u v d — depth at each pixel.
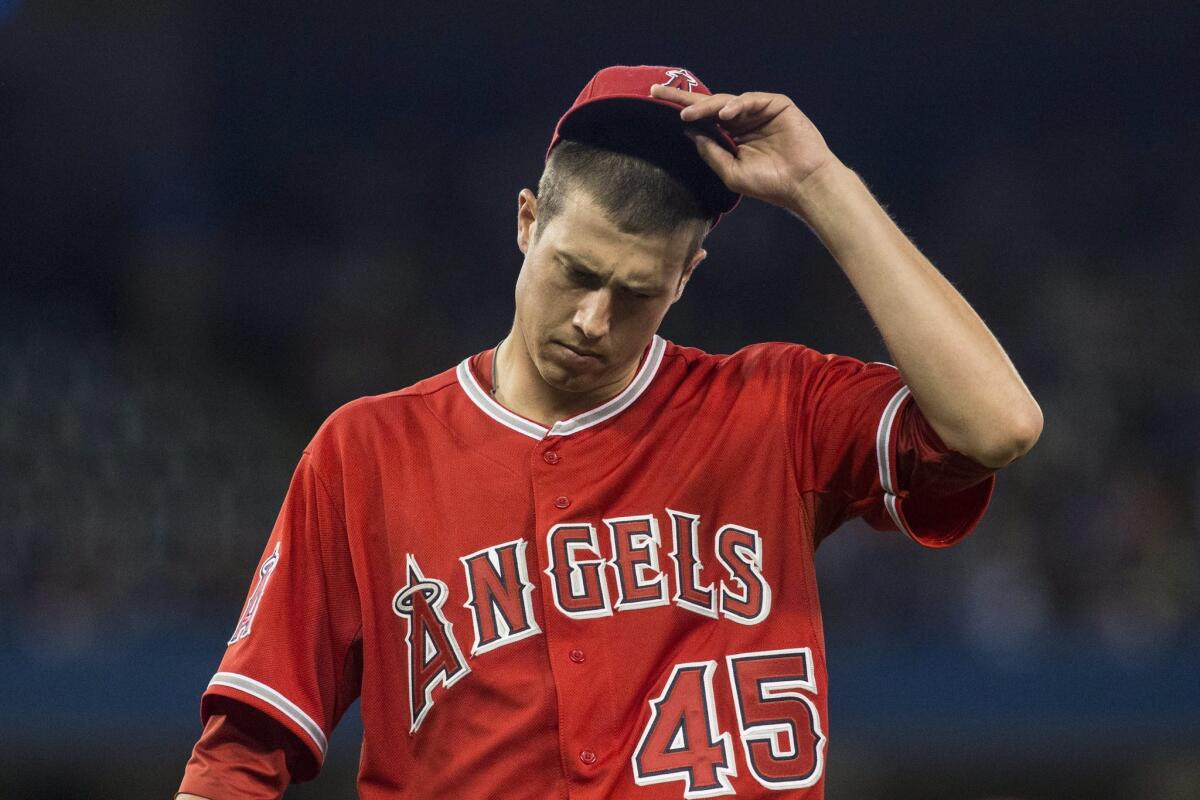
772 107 7.35
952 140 53.78
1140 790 28.36
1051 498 42.97
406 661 7.64
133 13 47.16
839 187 7.27
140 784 25.30
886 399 7.59
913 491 7.55
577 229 7.17
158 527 38.56
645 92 7.38
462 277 50.78
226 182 50.81
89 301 47.03
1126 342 49.69
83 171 47.81
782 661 7.52
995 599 38.97
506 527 7.66
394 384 47.50
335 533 7.87
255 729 7.74
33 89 47.00
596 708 7.30
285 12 49.22
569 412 7.97
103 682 25.97
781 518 7.76
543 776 7.28
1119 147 54.03
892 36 51.12
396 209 51.41
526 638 7.46
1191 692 29.14
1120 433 46.34
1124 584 40.91
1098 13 51.00
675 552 7.62
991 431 6.92
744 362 8.23
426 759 7.53
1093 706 28.66
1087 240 53.00
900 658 29.94
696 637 7.52
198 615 34.66
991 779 28.25
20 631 30.81
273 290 48.69
